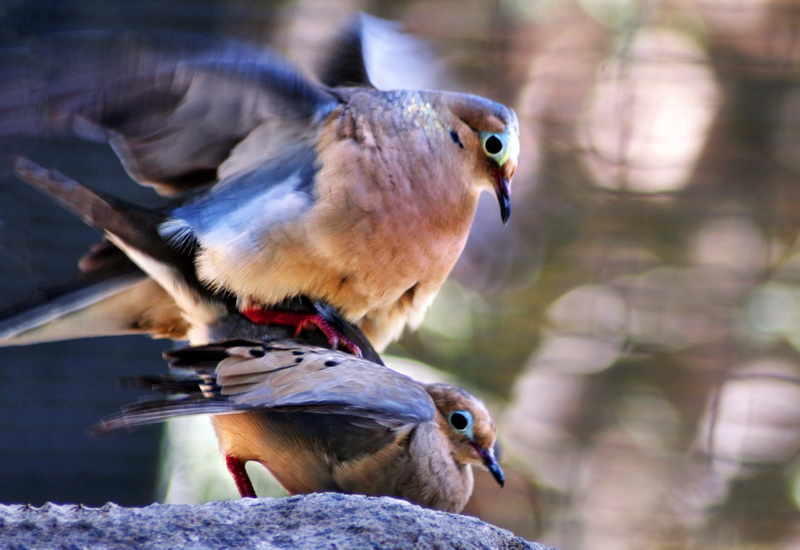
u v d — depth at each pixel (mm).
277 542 5602
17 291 11609
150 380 6762
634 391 14766
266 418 7160
